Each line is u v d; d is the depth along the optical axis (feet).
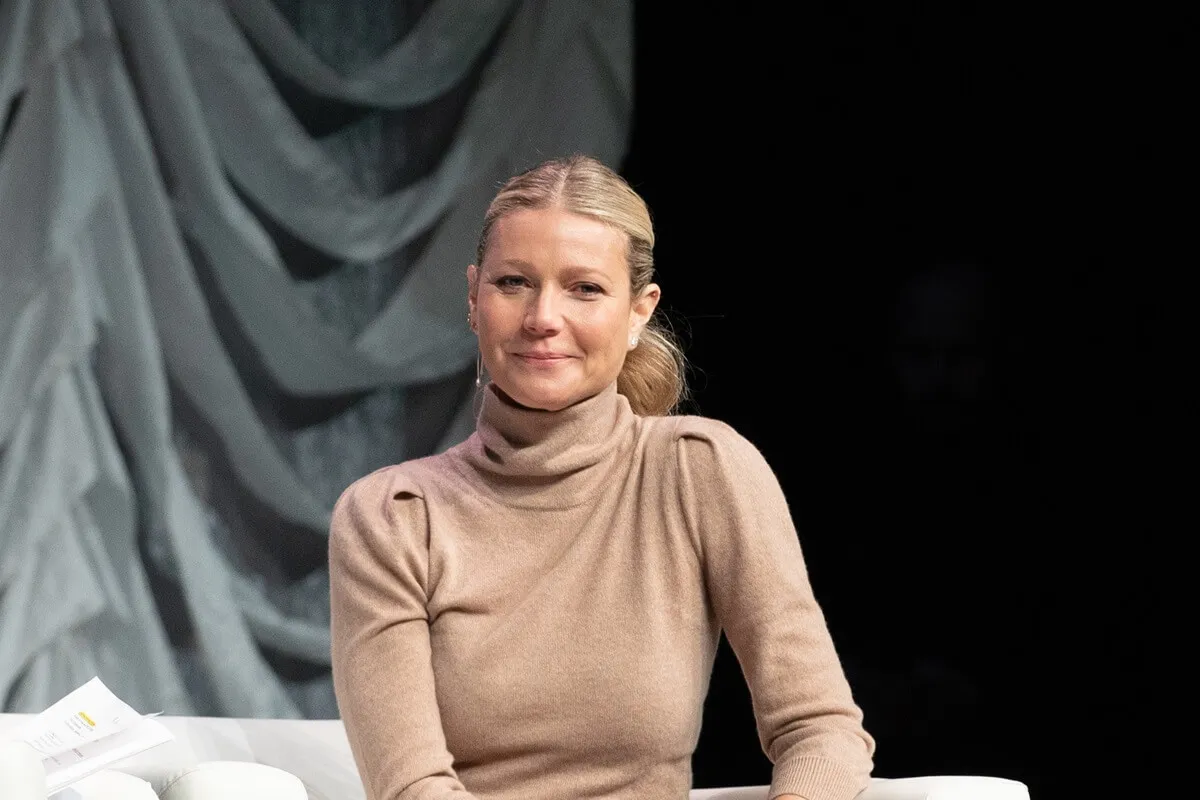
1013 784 18.83
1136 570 43.34
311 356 39.11
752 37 43.91
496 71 41.39
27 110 35.70
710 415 43.75
